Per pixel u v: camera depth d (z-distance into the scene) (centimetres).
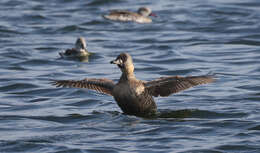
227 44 2159
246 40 2202
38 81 1623
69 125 1178
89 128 1151
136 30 2530
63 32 2478
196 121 1195
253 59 1877
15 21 2647
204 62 1862
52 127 1163
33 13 2812
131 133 1109
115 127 1155
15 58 1955
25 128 1157
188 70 1752
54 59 1959
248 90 1480
